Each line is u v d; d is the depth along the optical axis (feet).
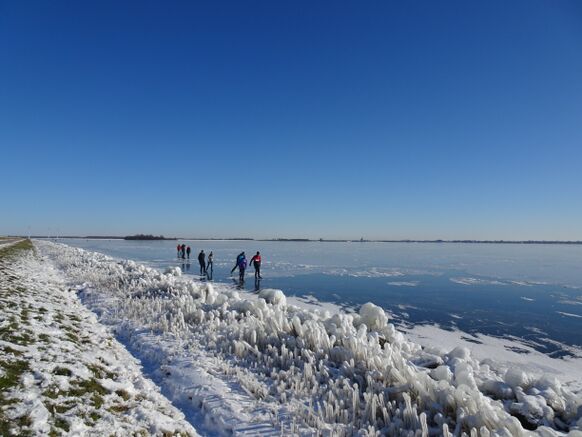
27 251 115.96
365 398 13.58
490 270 94.27
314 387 15.38
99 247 231.50
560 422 13.43
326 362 18.04
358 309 44.14
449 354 20.72
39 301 29.96
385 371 15.70
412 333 34.01
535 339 32.71
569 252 224.74
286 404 14.44
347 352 18.16
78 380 14.80
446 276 78.33
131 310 29.35
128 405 13.80
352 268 94.53
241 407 14.19
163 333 23.71
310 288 59.93
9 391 12.56
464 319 39.78
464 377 15.23
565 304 48.37
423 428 11.62
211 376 16.92
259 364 18.63
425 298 51.80
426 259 135.85
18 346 17.20
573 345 30.96
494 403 13.84
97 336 22.98
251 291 56.29
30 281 41.68
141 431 11.99
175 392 15.97
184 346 21.40
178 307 29.91
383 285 63.62
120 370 17.65
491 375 17.87
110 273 53.72
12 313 23.41
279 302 33.68
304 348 19.62
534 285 65.41
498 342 31.68
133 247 234.58
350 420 13.38
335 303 47.73
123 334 24.72
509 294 55.67
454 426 12.49
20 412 11.39
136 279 44.65
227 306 30.09
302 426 12.92
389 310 43.88
